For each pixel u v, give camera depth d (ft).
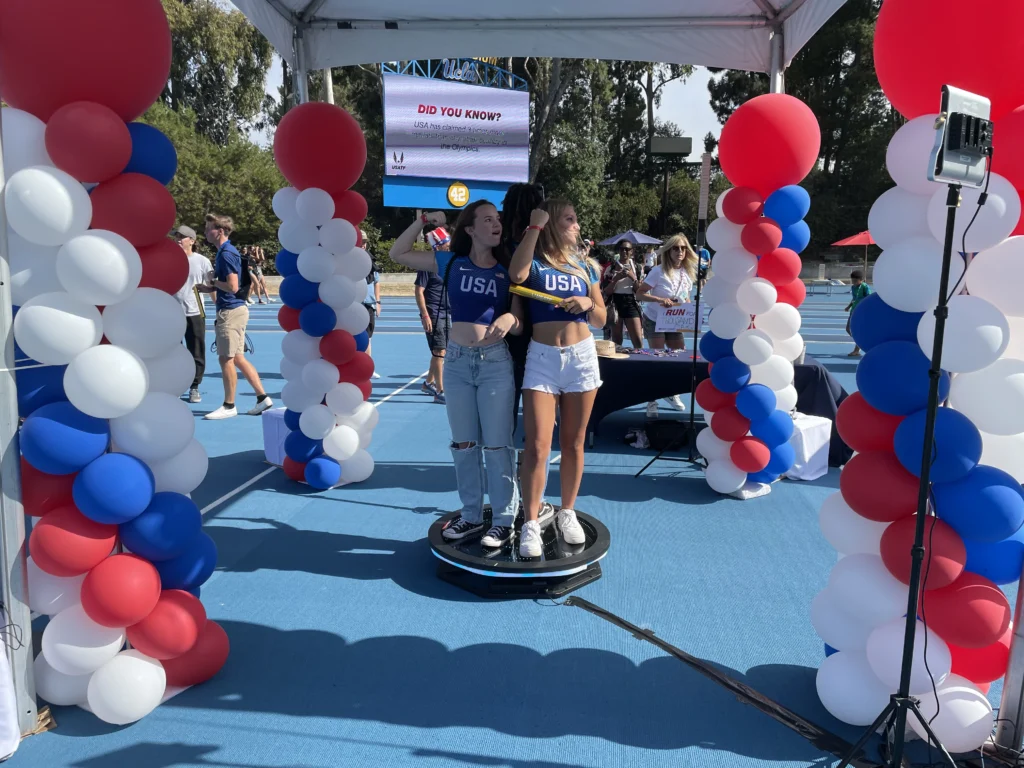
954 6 6.05
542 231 10.68
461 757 7.27
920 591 6.56
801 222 14.08
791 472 16.52
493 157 57.72
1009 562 6.84
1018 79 6.10
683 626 9.93
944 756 6.38
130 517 7.45
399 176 56.75
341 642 9.53
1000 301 6.28
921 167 6.26
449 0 14.56
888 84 6.90
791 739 7.59
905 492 6.55
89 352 6.95
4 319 6.88
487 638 9.62
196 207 102.37
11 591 7.25
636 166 136.98
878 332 6.84
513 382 11.18
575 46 16.14
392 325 54.85
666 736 7.63
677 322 21.13
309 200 13.65
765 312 14.19
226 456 18.57
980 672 7.18
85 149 6.75
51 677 7.90
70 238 6.85
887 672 6.75
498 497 11.44
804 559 12.15
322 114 13.47
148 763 7.18
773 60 15.39
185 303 24.88
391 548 12.72
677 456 18.63
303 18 15.61
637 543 12.84
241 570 11.75
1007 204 5.94
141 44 7.10
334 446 15.19
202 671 8.45
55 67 6.71
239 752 7.34
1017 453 6.92
